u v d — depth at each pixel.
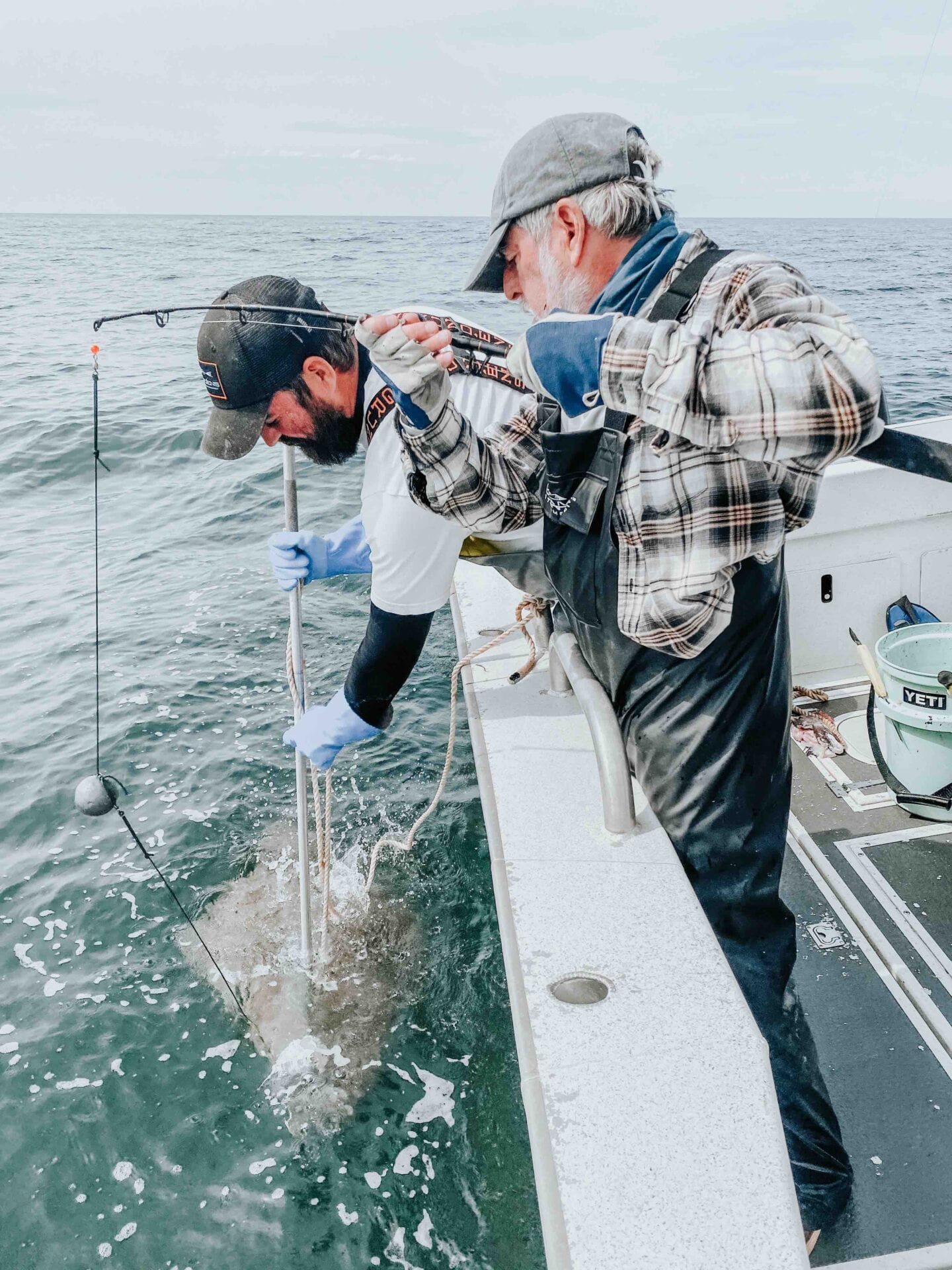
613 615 1.46
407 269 32.94
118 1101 3.15
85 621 6.60
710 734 1.47
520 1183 2.78
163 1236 2.74
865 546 3.23
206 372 1.91
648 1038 1.22
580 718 2.06
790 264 1.15
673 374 0.98
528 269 1.40
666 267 1.26
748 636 1.42
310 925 3.69
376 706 2.29
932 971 2.31
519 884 1.51
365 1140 2.96
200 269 38.66
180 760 4.95
